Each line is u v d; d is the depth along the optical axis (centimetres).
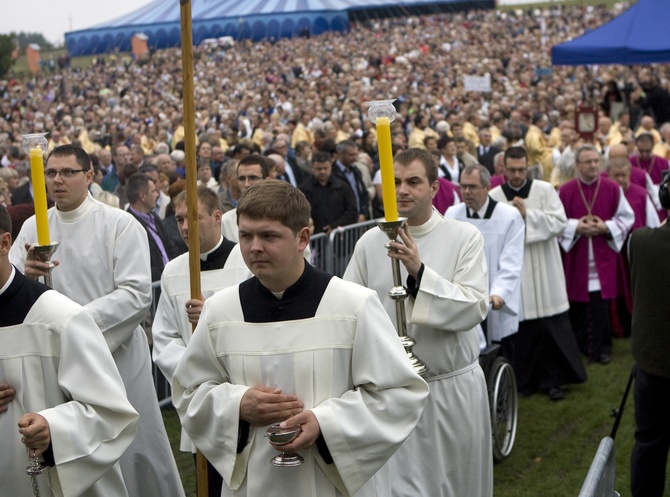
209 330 305
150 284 470
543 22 5672
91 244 466
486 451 472
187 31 350
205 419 303
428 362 446
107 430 318
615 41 1191
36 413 305
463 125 1798
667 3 1207
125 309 453
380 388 297
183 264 453
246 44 4247
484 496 474
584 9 6331
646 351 465
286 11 4425
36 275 360
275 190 289
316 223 945
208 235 447
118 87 3781
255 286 304
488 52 4606
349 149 1098
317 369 295
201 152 1211
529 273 743
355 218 961
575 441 652
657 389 467
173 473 482
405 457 446
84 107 3222
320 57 4184
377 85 3412
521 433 670
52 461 305
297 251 294
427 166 448
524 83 3456
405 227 397
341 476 290
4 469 314
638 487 482
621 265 897
